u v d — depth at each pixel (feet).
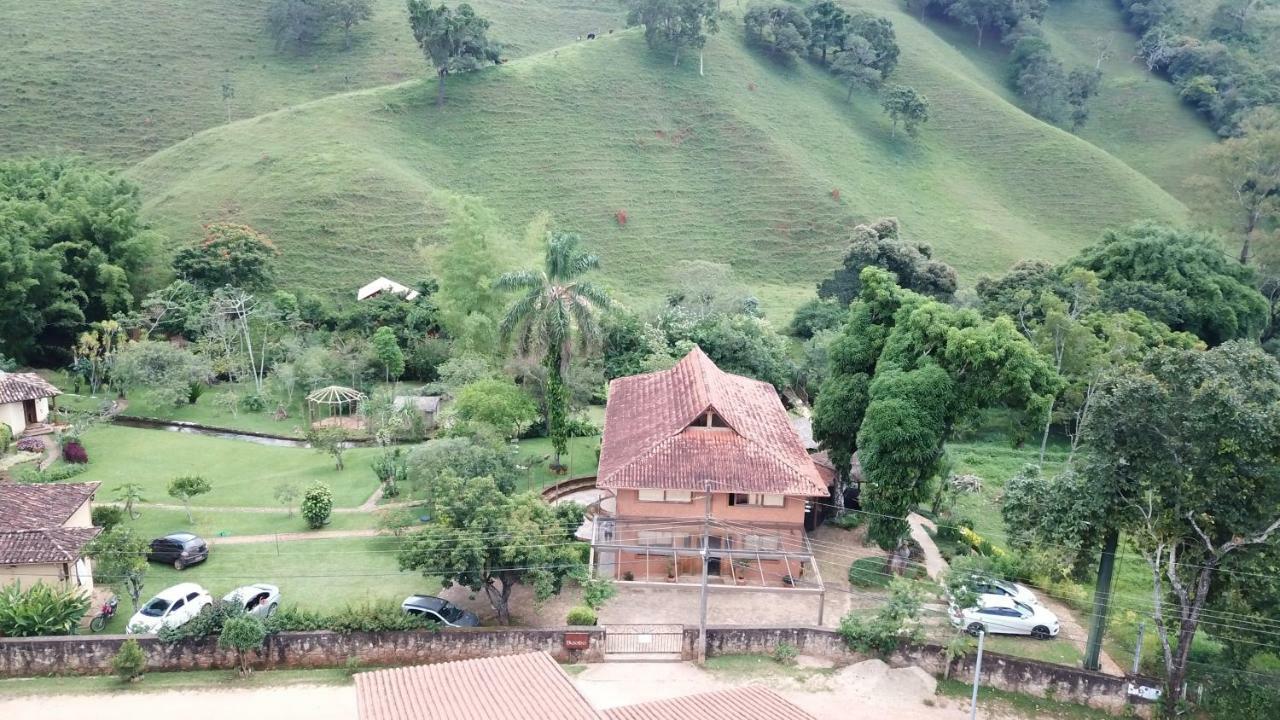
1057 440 228.63
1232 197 339.57
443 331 283.18
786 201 436.76
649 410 161.68
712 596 140.36
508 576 126.52
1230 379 105.81
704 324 245.04
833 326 294.66
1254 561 109.09
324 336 286.87
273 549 149.89
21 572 124.16
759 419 159.12
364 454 201.77
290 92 484.74
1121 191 469.98
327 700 108.68
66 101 444.96
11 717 103.35
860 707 111.55
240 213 354.54
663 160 451.94
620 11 620.08
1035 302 247.91
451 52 456.45
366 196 369.91
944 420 143.84
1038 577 146.10
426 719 74.84
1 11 493.36
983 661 118.32
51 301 253.24
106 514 150.82
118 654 111.75
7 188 286.25
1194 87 549.95
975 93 539.29
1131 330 221.46
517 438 201.77
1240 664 116.47
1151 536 114.01
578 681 114.62
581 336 184.34
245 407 240.32
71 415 207.62
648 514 143.95
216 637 116.57
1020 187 481.46
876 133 506.07
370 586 138.41
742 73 510.99
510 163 428.15
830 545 160.76
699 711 84.07
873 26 530.27
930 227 438.40
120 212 273.54
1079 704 116.47
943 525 165.68
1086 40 633.61
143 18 511.81
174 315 271.08
